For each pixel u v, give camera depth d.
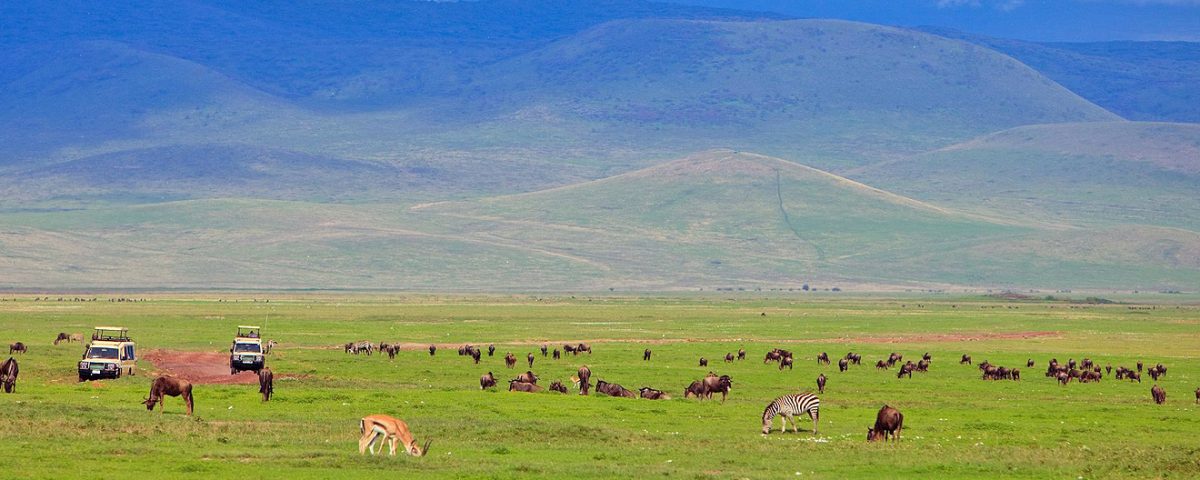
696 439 141.50
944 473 121.38
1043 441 148.62
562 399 180.88
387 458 118.06
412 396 179.25
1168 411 186.00
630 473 115.50
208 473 109.81
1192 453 136.62
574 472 115.38
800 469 121.75
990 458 131.50
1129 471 124.69
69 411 145.75
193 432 134.12
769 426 148.38
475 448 131.62
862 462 126.50
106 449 120.38
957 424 163.75
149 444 125.31
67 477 105.50
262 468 112.50
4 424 132.88
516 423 149.12
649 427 154.50
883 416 143.75
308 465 114.31
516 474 113.19
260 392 174.50
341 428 142.75
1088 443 147.62
